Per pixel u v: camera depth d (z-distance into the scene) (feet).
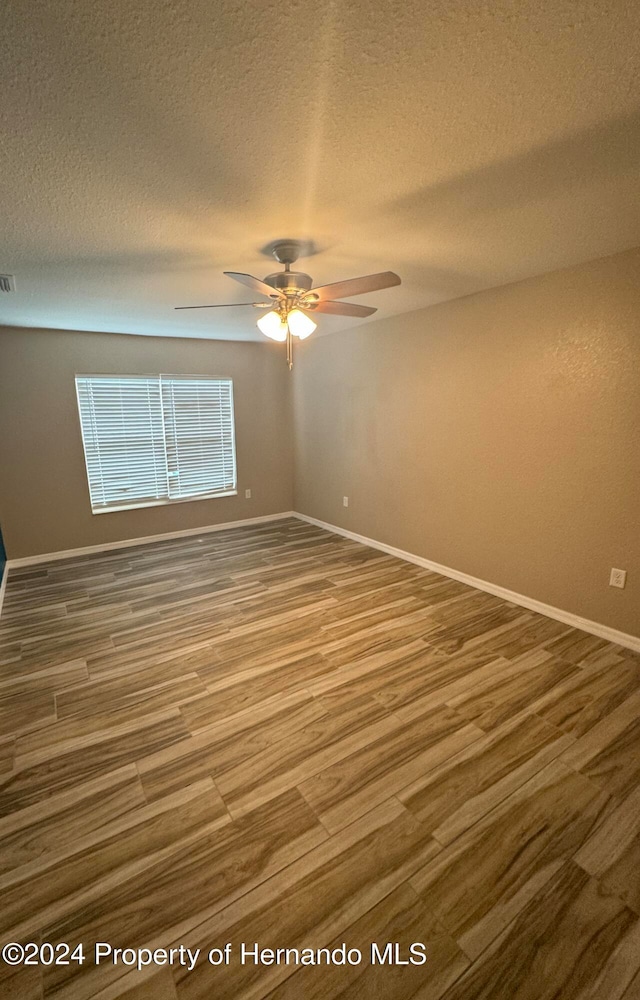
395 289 10.03
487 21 3.14
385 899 4.31
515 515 10.29
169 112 3.94
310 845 4.86
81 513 14.49
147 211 5.85
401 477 13.38
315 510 17.87
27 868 4.66
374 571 12.80
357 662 8.29
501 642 8.86
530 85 3.76
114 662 8.42
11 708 7.18
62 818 5.24
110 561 13.93
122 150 4.50
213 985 3.70
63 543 14.32
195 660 8.45
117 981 3.74
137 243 6.89
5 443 13.03
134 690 7.59
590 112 4.11
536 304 9.16
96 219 6.03
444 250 7.57
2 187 5.10
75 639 9.27
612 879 4.45
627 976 3.71
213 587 11.84
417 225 6.50
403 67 3.53
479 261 8.16
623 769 5.78
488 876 4.50
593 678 7.66
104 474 14.88
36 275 8.16
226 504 17.57
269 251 7.44
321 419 16.52
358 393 14.51
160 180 5.10
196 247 7.14
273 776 5.79
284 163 4.84
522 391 9.71
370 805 5.33
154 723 6.79
